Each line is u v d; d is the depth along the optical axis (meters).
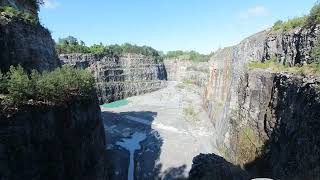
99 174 50.19
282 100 43.59
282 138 41.66
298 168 34.97
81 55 142.00
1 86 32.44
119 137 86.19
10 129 29.38
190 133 89.25
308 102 35.00
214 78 109.69
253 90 55.75
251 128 54.75
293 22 49.84
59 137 37.84
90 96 52.69
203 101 129.25
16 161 29.22
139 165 65.94
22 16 45.94
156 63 199.62
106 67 153.25
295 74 41.31
